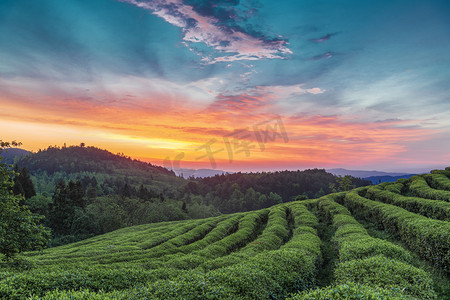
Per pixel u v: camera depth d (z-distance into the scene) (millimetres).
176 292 8445
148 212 79812
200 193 161875
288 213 43500
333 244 20453
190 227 47438
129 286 11008
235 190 155625
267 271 11484
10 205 16031
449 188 36031
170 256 24234
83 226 59938
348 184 64938
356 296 6379
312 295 6973
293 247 17812
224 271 10703
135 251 28828
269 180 172875
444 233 13211
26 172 73000
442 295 10188
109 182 174625
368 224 28078
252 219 40031
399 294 7203
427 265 14070
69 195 70188
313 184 172750
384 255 12555
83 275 10797
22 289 8695
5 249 15516
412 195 37875
